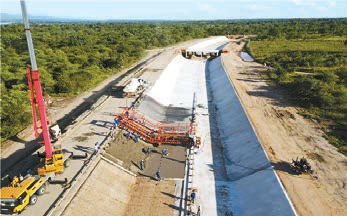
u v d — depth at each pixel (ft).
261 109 151.64
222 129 143.02
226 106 167.94
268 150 108.68
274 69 239.71
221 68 252.62
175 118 155.02
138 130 126.00
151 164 107.86
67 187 82.58
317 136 122.72
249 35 567.18
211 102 184.75
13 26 466.29
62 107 159.43
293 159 103.50
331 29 492.95
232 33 579.48
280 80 205.57
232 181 102.12
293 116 143.64
